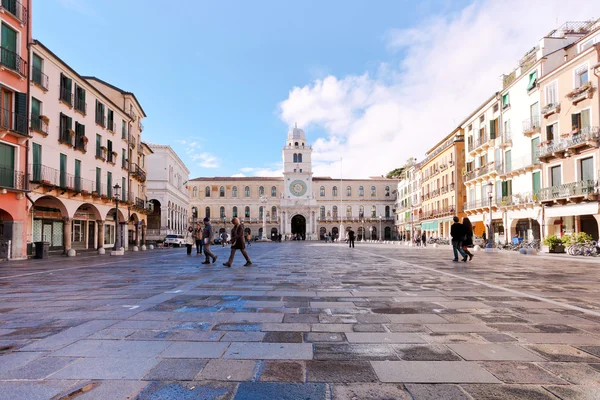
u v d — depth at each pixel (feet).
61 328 16.75
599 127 80.38
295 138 308.40
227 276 36.78
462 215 153.89
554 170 96.63
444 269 44.11
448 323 17.56
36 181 72.38
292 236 296.71
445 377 11.25
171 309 20.67
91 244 115.55
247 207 315.58
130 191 123.85
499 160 123.65
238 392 10.25
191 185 316.40
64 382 10.94
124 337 15.31
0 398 9.90
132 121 125.80
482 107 134.62
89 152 96.02
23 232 70.69
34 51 74.28
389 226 326.03
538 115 102.06
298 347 14.06
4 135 65.92
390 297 24.38
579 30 104.63
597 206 80.43
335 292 26.43
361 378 11.19
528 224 110.22
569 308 20.88
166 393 10.20
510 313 19.63
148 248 132.46
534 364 12.30
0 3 65.36
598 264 53.52
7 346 14.21
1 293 26.63
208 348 13.96
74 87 88.84
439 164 179.11
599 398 9.88
